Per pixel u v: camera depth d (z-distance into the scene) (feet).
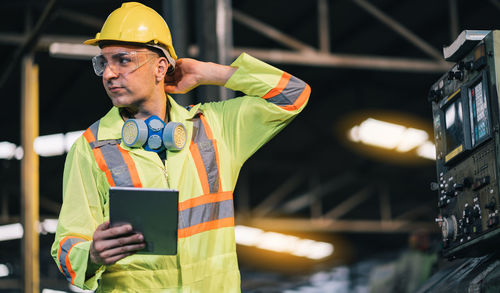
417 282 25.94
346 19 37.27
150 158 7.83
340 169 53.11
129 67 7.89
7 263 55.42
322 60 33.53
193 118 8.27
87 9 32.37
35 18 32.86
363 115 46.16
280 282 64.69
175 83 8.60
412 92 43.98
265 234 58.13
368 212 58.85
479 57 8.05
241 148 8.38
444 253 9.09
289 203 55.16
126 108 8.27
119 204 6.89
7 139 44.47
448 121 8.93
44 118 43.16
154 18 8.11
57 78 38.50
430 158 51.47
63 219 7.84
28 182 30.07
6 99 40.01
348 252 62.39
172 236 7.07
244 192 53.31
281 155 51.85
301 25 37.24
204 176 7.98
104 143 7.94
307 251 62.08
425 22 37.93
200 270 7.77
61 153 45.44
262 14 35.83
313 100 45.03
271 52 32.81
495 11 35.99
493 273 7.93
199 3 21.24
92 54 30.91
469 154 8.39
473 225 8.25
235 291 7.91
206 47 20.95
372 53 40.88
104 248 7.05
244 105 8.38
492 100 7.79
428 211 57.93
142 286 7.73
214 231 7.94
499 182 7.63
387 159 52.08
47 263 55.72
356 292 61.98
